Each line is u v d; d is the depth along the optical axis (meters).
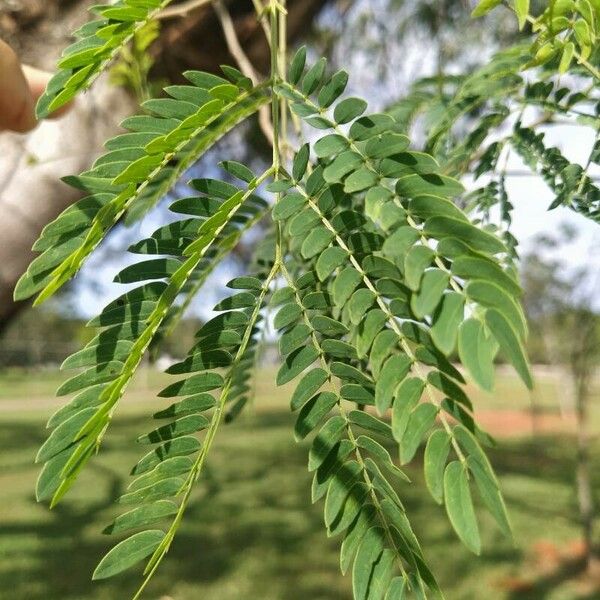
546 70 0.26
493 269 0.13
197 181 0.18
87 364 0.17
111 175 0.18
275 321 0.18
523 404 4.24
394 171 0.16
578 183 0.24
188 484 0.18
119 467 2.67
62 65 0.17
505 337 0.12
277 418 4.59
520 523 2.04
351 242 0.17
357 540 0.17
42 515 2.10
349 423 0.17
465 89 0.28
